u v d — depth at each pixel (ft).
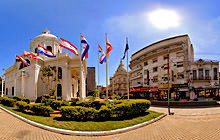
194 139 18.53
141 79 120.47
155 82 102.99
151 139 18.48
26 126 23.09
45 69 81.41
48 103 38.47
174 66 92.53
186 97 85.46
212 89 83.92
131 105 31.22
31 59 98.53
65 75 86.63
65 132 20.24
